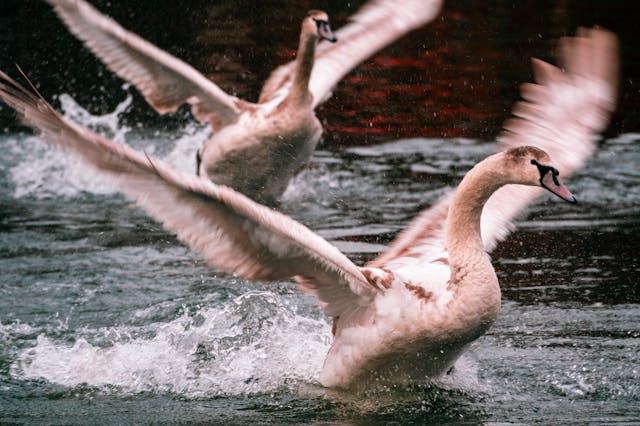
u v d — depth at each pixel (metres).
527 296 11.66
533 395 9.00
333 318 9.05
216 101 14.69
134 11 27.27
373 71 23.50
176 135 19.81
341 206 15.55
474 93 21.77
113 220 15.02
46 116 7.27
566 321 10.84
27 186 16.59
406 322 8.35
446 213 9.68
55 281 12.26
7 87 7.33
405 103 21.36
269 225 7.79
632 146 18.33
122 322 11.00
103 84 23.09
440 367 8.80
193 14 27.39
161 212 7.67
